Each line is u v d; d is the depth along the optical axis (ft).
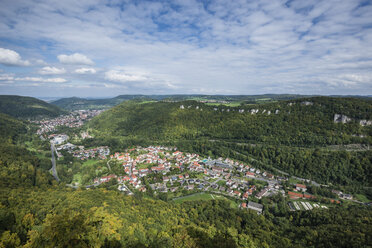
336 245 270.46
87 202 319.68
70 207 292.20
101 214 261.03
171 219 316.81
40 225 236.63
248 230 311.68
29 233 209.67
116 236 219.20
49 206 294.87
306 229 322.96
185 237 242.58
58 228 200.44
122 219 264.72
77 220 218.79
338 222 341.21
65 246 185.57
